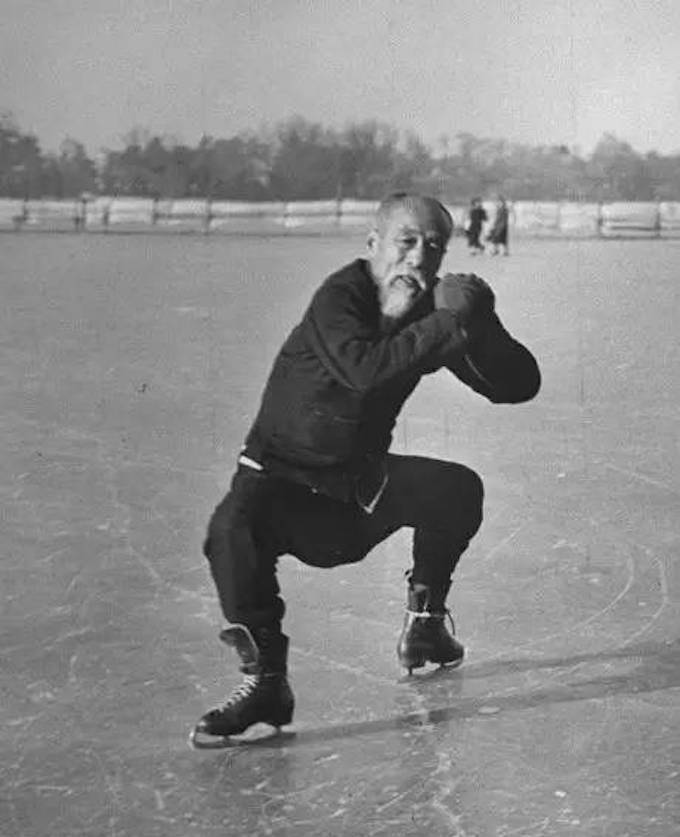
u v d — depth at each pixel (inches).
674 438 323.9
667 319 566.9
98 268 820.6
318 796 141.9
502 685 172.6
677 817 136.2
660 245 1063.0
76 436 326.6
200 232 1235.2
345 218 1305.4
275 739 156.5
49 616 199.2
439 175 1285.7
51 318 568.1
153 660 181.9
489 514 255.3
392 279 153.5
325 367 150.1
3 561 225.6
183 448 313.6
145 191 1366.9
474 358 156.3
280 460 153.6
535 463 297.7
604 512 256.4
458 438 325.4
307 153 1331.2
